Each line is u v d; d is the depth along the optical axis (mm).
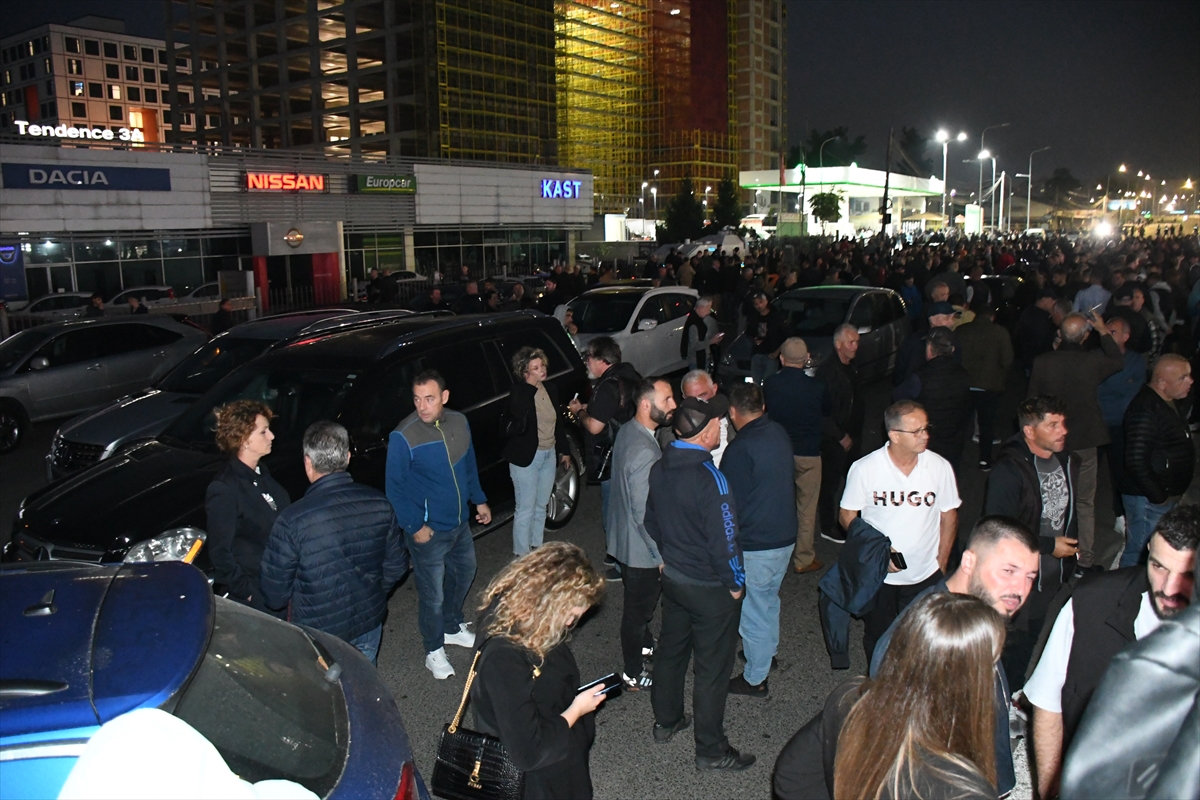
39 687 2146
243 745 2344
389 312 10766
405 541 5227
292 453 5961
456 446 5180
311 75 72500
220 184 31453
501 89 68750
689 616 4363
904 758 1964
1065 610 2965
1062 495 4398
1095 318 8609
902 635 2072
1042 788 3037
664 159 94688
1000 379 9133
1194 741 1389
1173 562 2621
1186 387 5070
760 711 4820
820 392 6562
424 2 63156
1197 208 121375
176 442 6250
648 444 4785
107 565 2938
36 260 27062
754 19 112500
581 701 2979
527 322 7961
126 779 1766
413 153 67000
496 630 2867
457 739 2893
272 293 27453
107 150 28219
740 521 4711
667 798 4059
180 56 81438
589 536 7793
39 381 12070
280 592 3904
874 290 13773
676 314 14703
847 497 4535
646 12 90875
